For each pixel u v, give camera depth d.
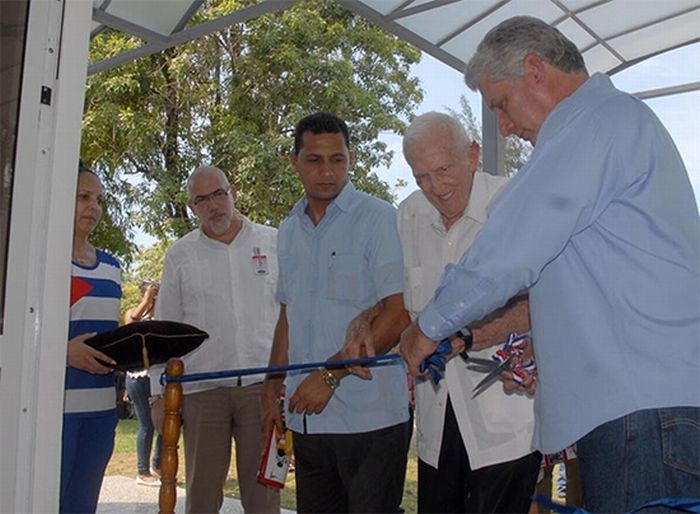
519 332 1.93
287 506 4.89
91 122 10.20
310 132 2.35
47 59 1.53
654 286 1.40
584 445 1.45
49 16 1.53
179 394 1.90
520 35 1.56
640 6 4.61
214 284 3.15
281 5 4.49
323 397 2.18
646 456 1.37
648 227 1.41
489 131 4.62
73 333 2.46
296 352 2.41
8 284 1.50
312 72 10.54
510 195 1.45
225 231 3.21
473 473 2.20
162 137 10.88
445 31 4.93
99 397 2.48
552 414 1.48
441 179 2.13
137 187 10.66
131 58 5.16
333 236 2.36
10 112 1.54
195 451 3.10
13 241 1.50
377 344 2.21
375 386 2.25
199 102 10.69
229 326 3.13
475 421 2.19
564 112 1.49
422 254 2.33
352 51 11.29
